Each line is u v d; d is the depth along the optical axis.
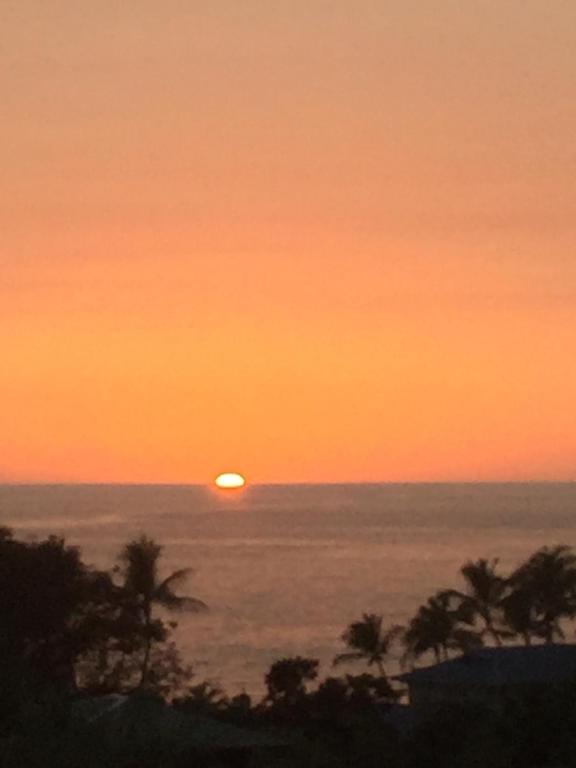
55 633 65.06
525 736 33.22
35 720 24.03
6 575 64.00
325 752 33.72
